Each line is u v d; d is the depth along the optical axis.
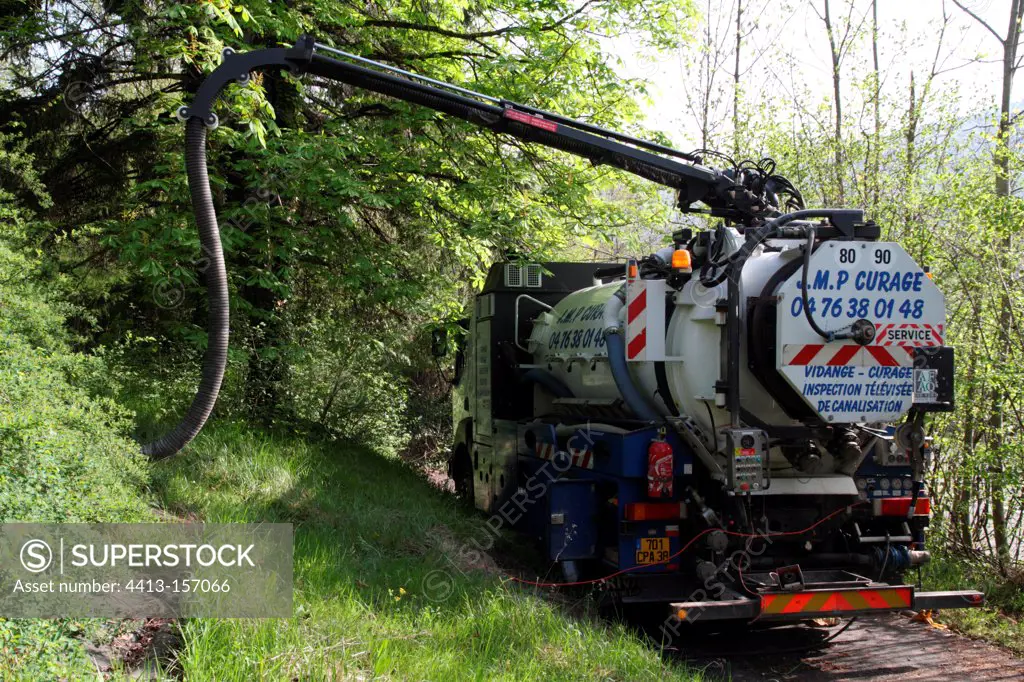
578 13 10.12
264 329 10.17
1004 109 9.88
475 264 10.77
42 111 10.20
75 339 7.89
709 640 6.45
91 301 10.12
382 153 9.62
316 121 11.30
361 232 10.90
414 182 9.93
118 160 10.68
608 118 10.59
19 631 3.53
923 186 8.77
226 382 9.59
